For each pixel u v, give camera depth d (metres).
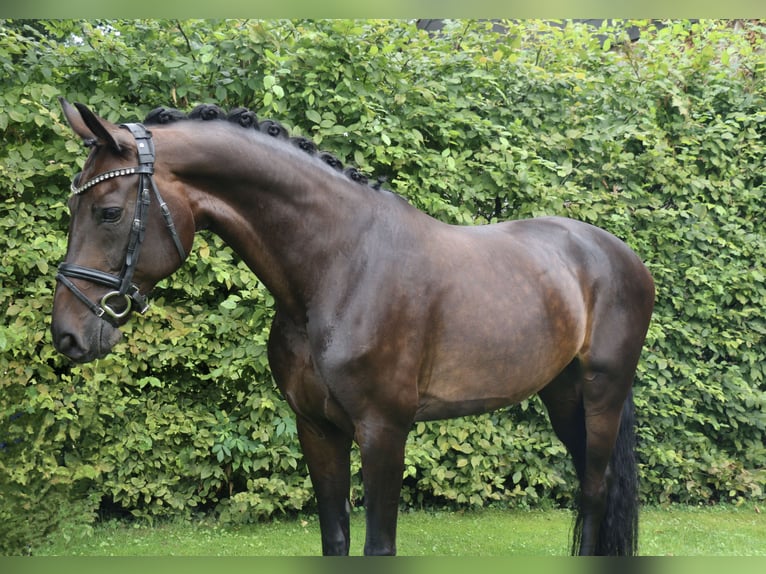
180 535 4.52
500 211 5.16
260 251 2.70
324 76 4.54
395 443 2.68
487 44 5.16
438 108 4.80
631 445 3.62
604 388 3.47
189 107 4.42
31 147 4.20
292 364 2.77
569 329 3.25
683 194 5.43
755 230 5.72
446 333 2.84
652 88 5.46
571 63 5.48
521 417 5.28
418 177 4.85
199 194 2.59
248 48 4.36
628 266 3.59
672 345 5.52
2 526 3.60
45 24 4.50
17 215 4.19
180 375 4.71
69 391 4.31
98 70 4.39
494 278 3.01
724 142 5.57
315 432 2.84
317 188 2.73
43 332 4.19
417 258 2.80
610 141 5.15
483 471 5.05
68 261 2.40
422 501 5.38
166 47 4.46
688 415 5.39
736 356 5.69
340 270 2.68
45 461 3.89
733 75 5.71
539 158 4.89
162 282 4.44
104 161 2.42
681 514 5.36
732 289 5.57
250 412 4.66
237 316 4.54
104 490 4.51
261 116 4.52
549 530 4.83
